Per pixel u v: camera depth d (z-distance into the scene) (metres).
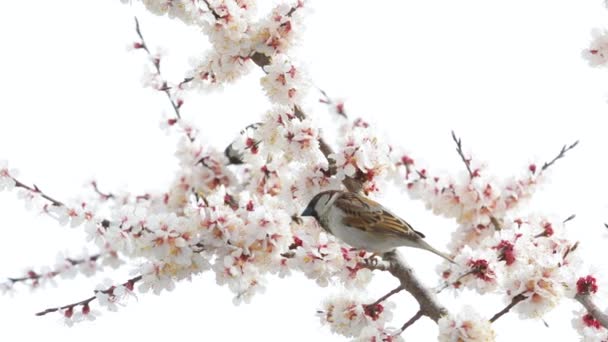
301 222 12.71
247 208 11.24
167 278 11.19
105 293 11.20
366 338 11.47
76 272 12.12
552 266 11.55
